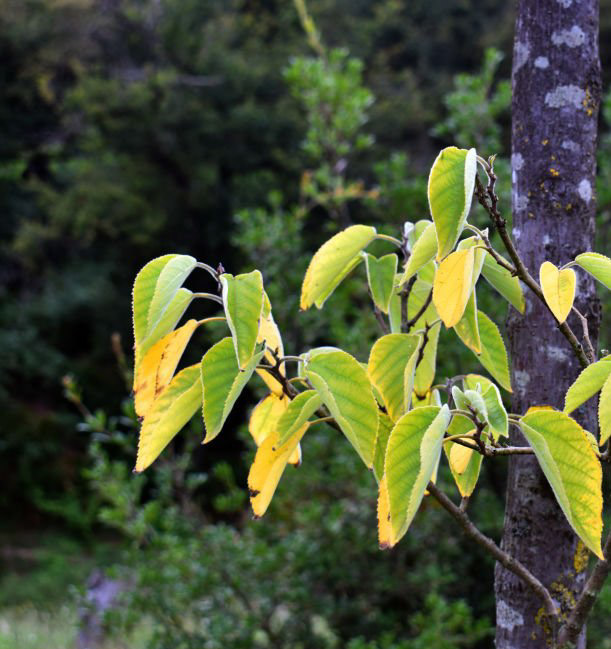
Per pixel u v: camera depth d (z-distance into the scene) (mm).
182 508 5484
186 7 18875
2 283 19312
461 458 1402
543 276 1219
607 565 1292
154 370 1325
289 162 17516
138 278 1217
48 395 17688
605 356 1335
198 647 4637
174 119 17344
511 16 20828
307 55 20047
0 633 6711
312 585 4855
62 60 18688
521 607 1580
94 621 5898
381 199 5762
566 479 1139
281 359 1254
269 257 5441
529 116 1607
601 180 5426
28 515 15609
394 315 1592
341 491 5203
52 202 18141
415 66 22609
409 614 4961
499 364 1480
